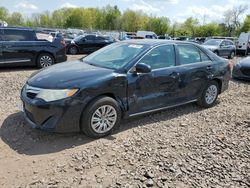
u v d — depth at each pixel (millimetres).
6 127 4660
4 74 9359
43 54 10891
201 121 5418
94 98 4305
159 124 5133
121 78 4543
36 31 10828
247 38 23406
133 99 4762
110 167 3617
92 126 4305
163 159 3850
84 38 20031
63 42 11438
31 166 3588
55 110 4043
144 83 4852
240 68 9680
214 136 4695
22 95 4461
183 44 5676
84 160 3760
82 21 89750
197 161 3838
